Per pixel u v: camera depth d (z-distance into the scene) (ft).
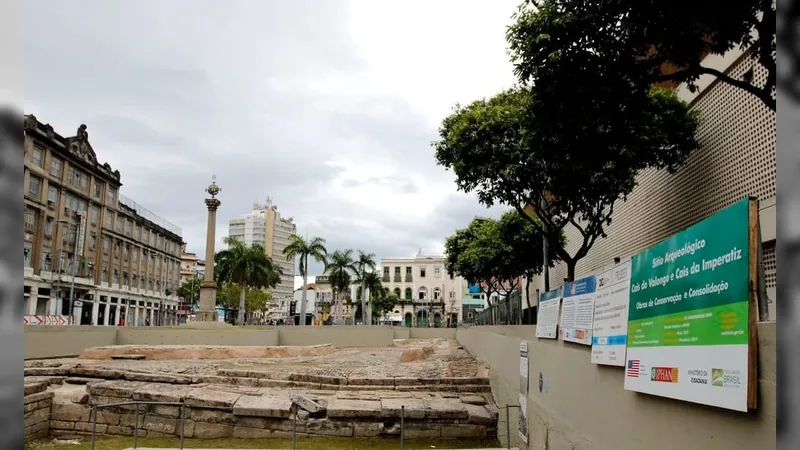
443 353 93.15
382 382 50.03
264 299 300.61
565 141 34.40
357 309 319.27
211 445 37.35
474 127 56.39
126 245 251.19
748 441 11.04
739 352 11.28
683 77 29.48
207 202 128.26
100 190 225.56
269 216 459.32
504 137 55.16
